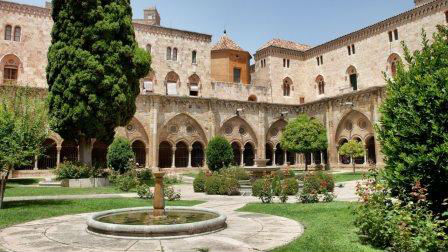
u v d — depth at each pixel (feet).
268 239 28.19
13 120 47.32
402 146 27.91
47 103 81.05
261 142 153.69
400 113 27.99
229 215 41.47
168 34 147.02
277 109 161.17
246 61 172.04
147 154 131.13
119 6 86.48
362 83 144.46
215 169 102.42
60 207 47.98
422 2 139.23
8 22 118.52
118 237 27.96
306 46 188.44
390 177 28.25
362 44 145.79
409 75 28.89
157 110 133.69
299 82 173.58
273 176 65.51
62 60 81.97
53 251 24.47
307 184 55.31
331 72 160.15
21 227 33.88
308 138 131.23
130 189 74.38
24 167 112.16
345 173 121.08
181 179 103.76
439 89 26.12
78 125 81.00
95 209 47.65
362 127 135.03
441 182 26.32
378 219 25.76
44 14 124.67
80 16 83.15
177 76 147.13
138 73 89.51
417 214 25.00
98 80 80.79
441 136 25.39
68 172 81.71
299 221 37.42
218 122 146.41
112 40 84.12
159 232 27.84
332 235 29.60
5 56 116.88
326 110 149.89
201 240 27.30
